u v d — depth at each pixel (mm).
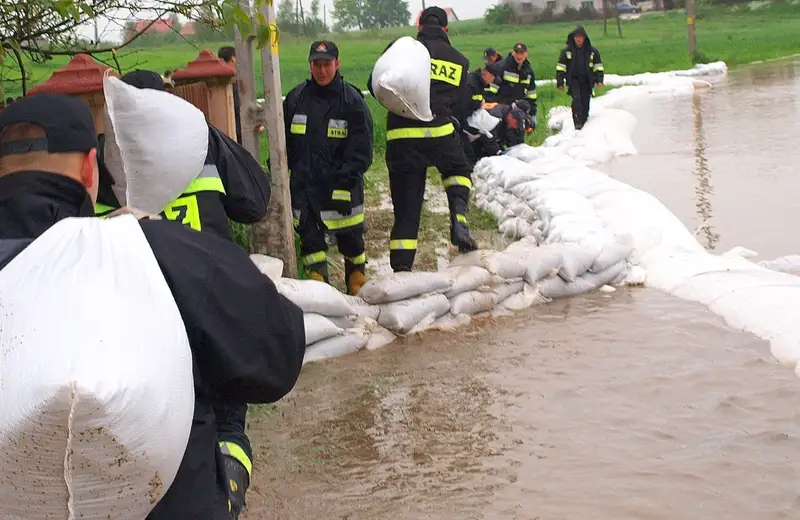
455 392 5227
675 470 4164
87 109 2301
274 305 2125
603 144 14531
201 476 2055
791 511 3781
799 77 26641
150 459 1787
